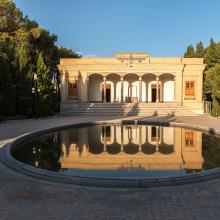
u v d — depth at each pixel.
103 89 41.31
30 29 39.06
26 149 12.94
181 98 38.56
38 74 31.72
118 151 12.46
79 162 10.27
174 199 6.58
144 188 7.26
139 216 5.73
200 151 12.41
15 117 27.62
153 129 20.48
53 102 37.59
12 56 29.80
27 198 6.67
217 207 6.16
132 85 41.75
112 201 6.47
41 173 8.10
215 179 7.97
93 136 16.95
